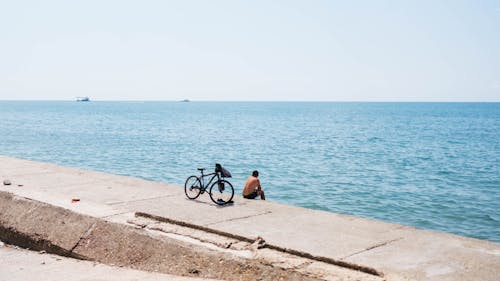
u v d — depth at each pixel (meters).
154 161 32.12
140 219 7.95
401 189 22.38
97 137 53.69
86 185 11.45
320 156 36.62
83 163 30.72
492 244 7.00
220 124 91.56
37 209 8.92
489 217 16.69
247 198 10.62
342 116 149.12
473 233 14.51
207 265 6.36
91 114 144.75
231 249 6.59
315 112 199.88
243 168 28.83
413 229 7.80
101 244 7.46
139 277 6.20
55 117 116.88
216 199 10.16
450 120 122.69
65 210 8.54
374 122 107.31
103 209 8.72
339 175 26.61
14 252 7.58
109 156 34.94
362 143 50.31
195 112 188.75
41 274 6.36
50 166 14.43
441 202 19.34
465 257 6.34
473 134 68.56
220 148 42.12
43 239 8.09
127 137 54.41
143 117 126.19
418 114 174.88
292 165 30.67
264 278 5.86
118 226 7.66
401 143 51.38
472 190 22.47
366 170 29.19
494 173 28.91
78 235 7.82
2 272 6.44
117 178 12.64
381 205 18.62
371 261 6.07
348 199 19.67
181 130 70.12
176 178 24.73
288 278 5.74
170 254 6.75
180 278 6.10
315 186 22.67
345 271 5.75
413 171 29.31
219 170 9.62
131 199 9.86
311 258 6.23
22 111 174.38
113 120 104.62
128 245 7.22
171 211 8.75
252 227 7.65
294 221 8.18
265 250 6.50
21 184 11.10
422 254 6.44
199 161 32.28
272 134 63.00
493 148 46.62
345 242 6.91
